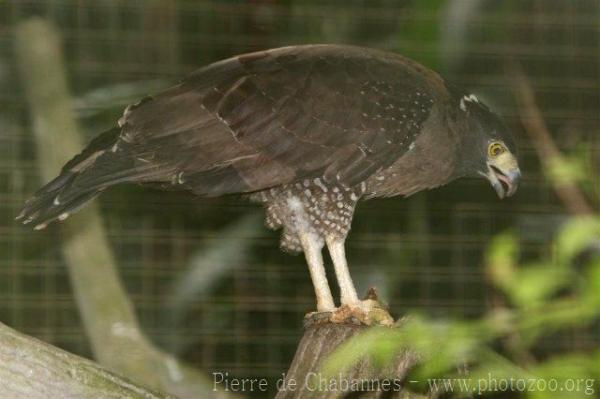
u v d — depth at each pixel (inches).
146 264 584.7
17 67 582.9
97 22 605.3
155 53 608.1
